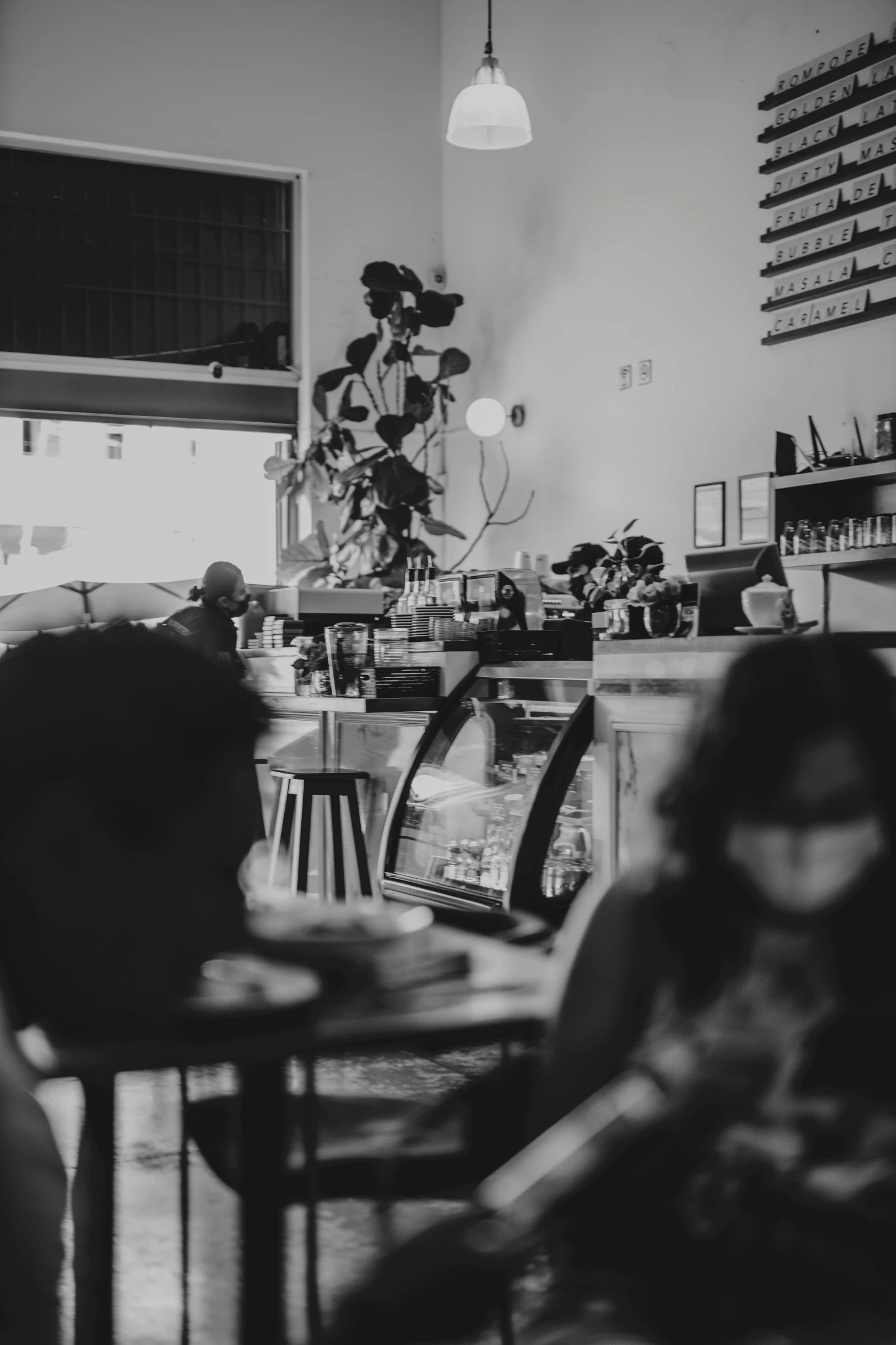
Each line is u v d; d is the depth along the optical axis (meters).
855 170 5.68
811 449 5.94
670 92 6.82
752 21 6.28
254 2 8.47
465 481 8.74
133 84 8.15
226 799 1.58
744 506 6.19
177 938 1.57
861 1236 1.12
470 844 4.15
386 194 8.87
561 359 7.77
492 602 4.68
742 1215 1.14
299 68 8.60
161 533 8.72
